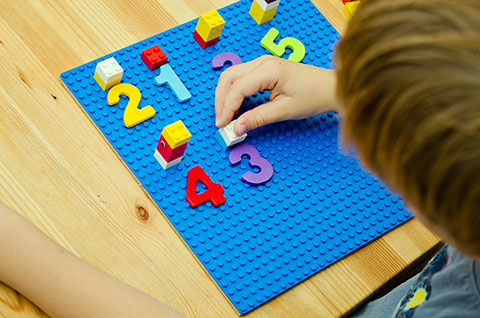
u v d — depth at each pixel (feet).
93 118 2.52
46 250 2.06
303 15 3.15
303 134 2.79
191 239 2.38
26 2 2.66
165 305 2.12
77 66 2.61
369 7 1.29
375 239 2.61
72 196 2.31
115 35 2.77
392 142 1.26
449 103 1.13
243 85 2.62
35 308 2.06
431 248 2.64
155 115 2.63
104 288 2.07
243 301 2.30
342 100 1.41
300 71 2.74
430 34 1.18
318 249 2.50
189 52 2.85
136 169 2.47
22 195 2.24
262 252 2.44
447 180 1.19
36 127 2.40
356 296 2.44
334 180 2.69
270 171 2.62
